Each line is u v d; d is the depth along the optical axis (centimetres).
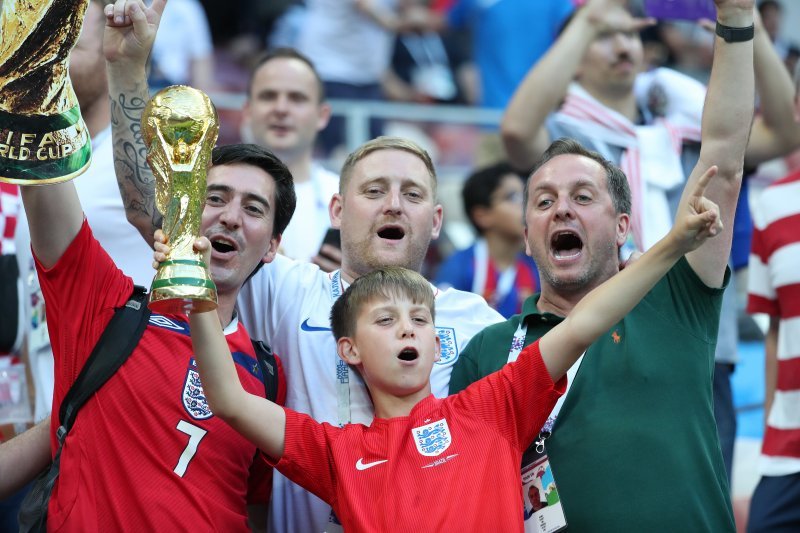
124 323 640
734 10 667
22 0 527
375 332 644
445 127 1503
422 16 1579
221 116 1401
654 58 1466
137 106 674
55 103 539
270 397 680
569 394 671
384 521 591
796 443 934
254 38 1537
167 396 631
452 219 1454
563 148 743
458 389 707
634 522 636
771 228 964
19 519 627
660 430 653
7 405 841
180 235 545
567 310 724
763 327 1307
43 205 612
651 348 674
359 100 1547
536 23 1599
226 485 634
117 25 661
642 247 970
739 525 1109
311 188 1064
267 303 741
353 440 623
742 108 673
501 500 596
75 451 618
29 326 810
